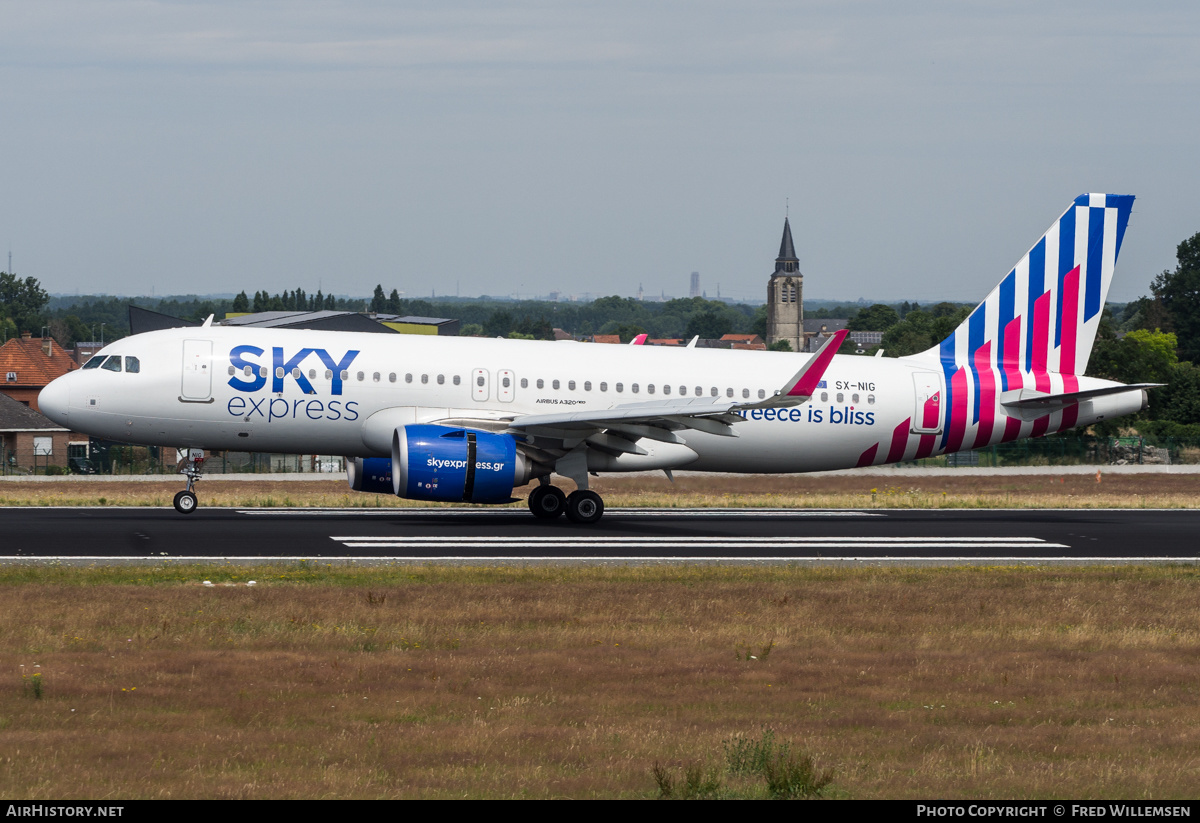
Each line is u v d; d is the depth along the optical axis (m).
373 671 64.75
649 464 147.38
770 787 45.03
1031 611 87.12
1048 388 159.12
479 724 54.53
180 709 56.50
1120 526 151.75
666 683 63.59
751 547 124.75
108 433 136.12
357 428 139.12
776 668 67.75
